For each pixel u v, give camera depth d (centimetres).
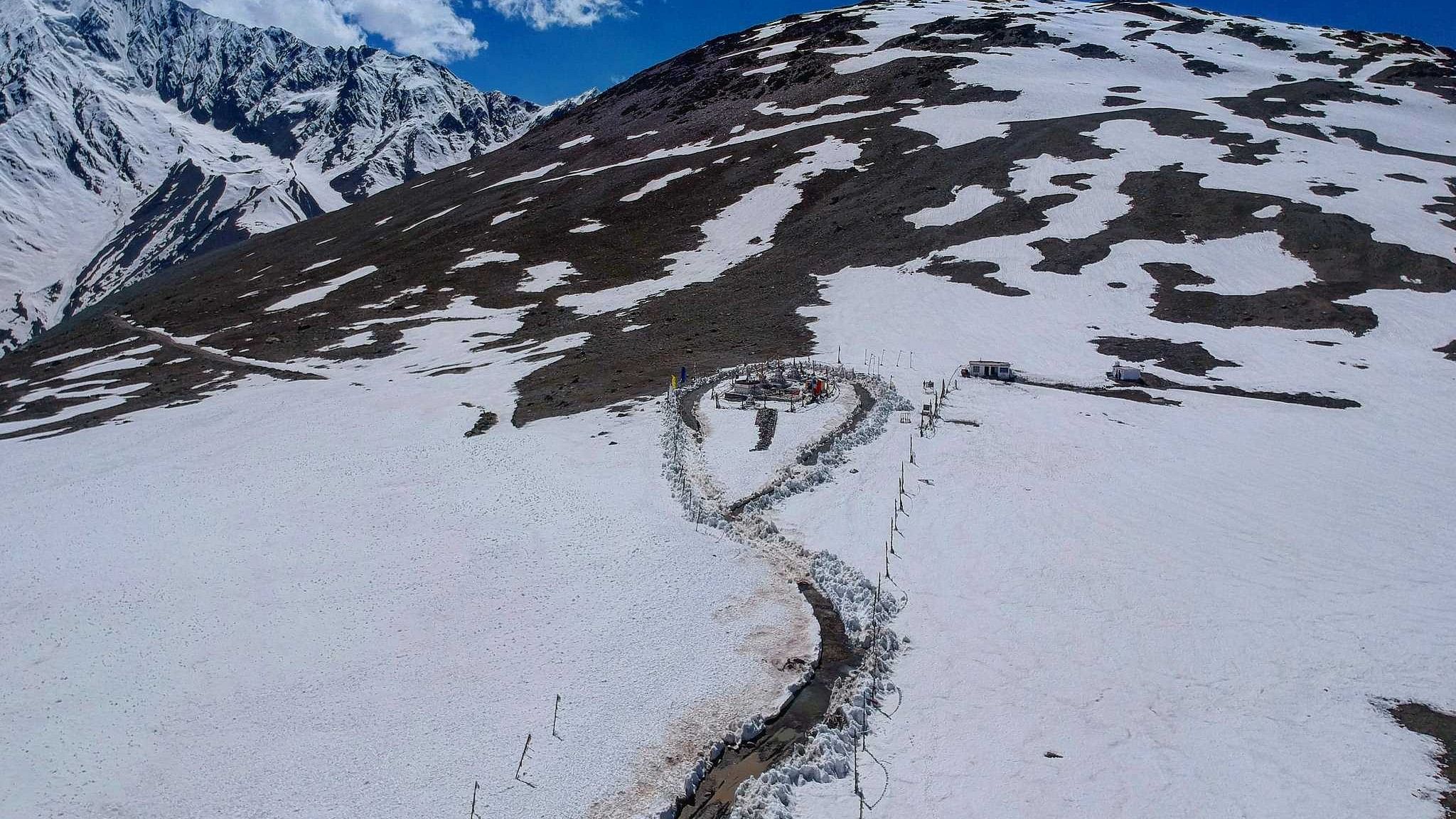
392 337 7594
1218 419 4762
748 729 2298
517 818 1941
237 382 6744
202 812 1939
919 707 2380
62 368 7906
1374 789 1997
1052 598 2916
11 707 2325
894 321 6544
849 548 3306
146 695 2381
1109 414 4853
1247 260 6956
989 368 5472
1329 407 4975
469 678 2459
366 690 2400
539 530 3456
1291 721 2258
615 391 5428
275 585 3030
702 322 6988
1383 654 2545
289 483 4100
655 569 3094
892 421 4756
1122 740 2206
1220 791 2011
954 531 3438
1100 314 6419
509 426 4925
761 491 3847
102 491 4078
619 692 2405
